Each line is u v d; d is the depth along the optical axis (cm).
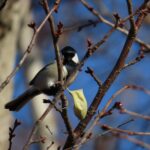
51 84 1050
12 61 1259
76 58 1041
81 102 734
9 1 1292
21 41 1449
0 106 1182
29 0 1412
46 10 669
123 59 731
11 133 705
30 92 1055
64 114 710
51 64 1061
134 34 731
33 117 1370
